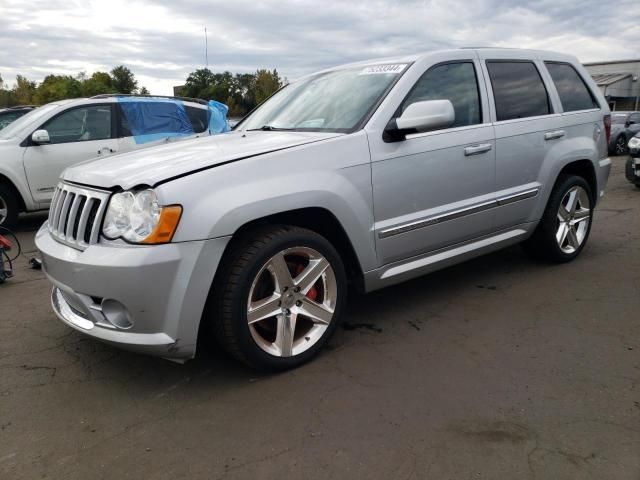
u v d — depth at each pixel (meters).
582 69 5.02
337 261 3.16
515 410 2.61
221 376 3.04
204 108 8.99
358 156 3.22
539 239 4.68
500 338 3.42
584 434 2.40
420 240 3.59
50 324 3.86
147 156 3.11
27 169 7.20
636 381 2.84
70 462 2.33
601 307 3.87
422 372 3.01
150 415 2.68
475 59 4.06
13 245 6.56
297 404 2.73
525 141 4.19
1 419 2.67
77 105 7.69
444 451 2.32
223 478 2.20
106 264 2.56
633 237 5.86
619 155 18.14
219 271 2.78
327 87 3.99
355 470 2.22
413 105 3.30
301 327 3.21
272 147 3.03
